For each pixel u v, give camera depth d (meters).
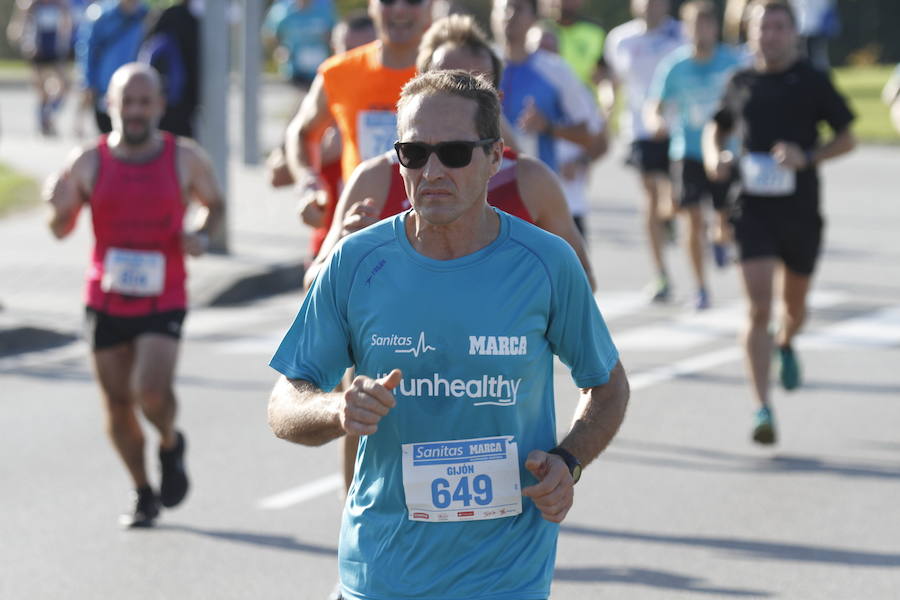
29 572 22.56
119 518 25.28
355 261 13.39
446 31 19.41
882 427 31.20
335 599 14.55
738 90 30.75
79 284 46.53
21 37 103.06
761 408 28.61
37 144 83.81
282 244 53.41
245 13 77.06
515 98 30.91
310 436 13.08
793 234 30.14
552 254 13.36
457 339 13.11
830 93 30.20
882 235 60.34
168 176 24.61
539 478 13.17
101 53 52.06
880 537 24.00
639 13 48.12
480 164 12.95
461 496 13.11
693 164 44.06
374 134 22.02
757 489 26.70
